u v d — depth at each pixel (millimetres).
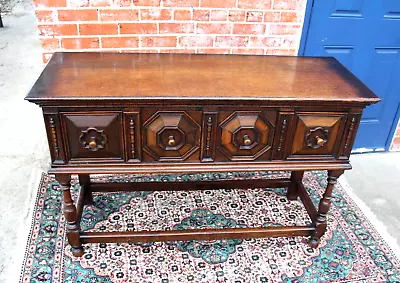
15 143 2863
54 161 1662
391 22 2475
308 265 1966
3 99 3516
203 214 2258
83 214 2203
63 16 2123
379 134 2893
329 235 2156
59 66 1808
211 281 1849
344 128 1750
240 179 2441
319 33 2439
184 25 2262
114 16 2168
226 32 2322
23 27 5367
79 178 2178
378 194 2514
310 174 2660
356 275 1920
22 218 2158
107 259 1937
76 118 1575
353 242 2117
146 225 2158
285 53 2459
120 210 2254
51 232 2072
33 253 1939
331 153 1805
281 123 1697
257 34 2359
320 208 1974
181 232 1955
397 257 2037
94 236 1905
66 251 1963
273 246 2070
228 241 2088
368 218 2299
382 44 2543
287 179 2381
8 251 1945
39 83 1618
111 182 2287
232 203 2359
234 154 1748
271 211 2311
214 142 1710
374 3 2398
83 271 1863
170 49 2326
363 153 2938
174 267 1914
